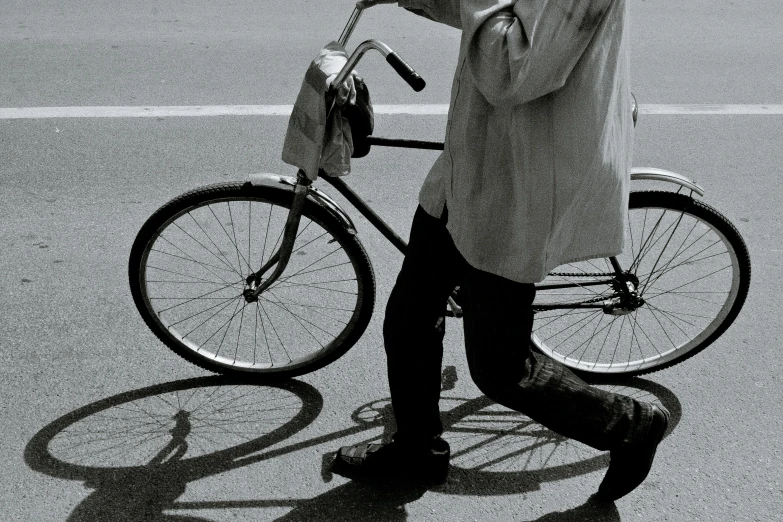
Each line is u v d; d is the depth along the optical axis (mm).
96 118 5195
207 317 3414
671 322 3459
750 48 6848
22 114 5215
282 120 5254
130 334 3312
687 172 4762
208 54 6293
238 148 4867
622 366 3154
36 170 4547
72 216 4117
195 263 3748
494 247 2074
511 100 1798
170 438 2830
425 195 2316
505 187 2002
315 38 6680
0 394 2980
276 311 3488
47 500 2572
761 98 5859
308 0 7656
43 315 3398
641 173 2791
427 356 2480
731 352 3309
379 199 4367
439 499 2627
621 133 2037
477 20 1774
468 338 2256
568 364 3170
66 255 3803
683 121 5445
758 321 3492
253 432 2873
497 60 1759
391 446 2645
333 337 3354
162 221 2832
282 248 2842
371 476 2697
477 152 2000
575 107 1866
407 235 4051
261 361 3182
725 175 4742
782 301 3627
